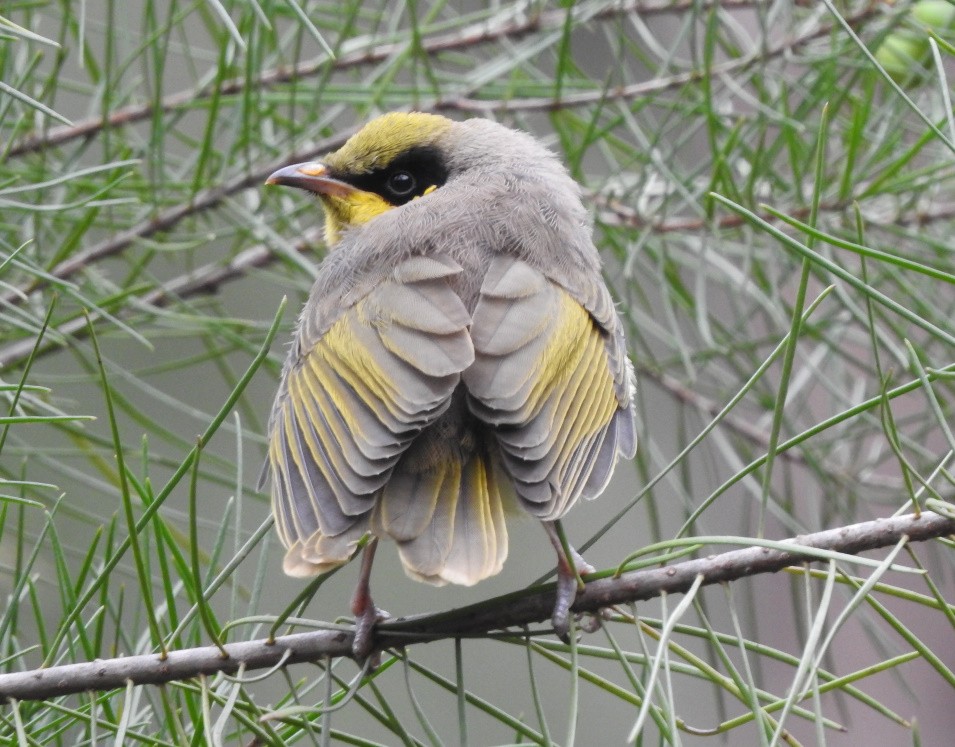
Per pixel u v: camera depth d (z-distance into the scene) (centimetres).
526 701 1731
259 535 604
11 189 800
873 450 1213
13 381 984
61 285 804
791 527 1114
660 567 633
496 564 674
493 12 1072
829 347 1082
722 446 1134
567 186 957
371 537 712
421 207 866
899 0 1002
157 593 1420
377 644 646
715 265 1038
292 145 1042
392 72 1056
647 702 493
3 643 614
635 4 1084
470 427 731
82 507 1415
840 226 1063
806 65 1136
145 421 1018
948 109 574
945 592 1777
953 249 1008
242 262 1113
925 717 1756
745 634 1806
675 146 1019
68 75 1505
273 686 1496
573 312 793
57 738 630
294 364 805
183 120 1667
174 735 601
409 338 739
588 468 729
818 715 476
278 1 989
